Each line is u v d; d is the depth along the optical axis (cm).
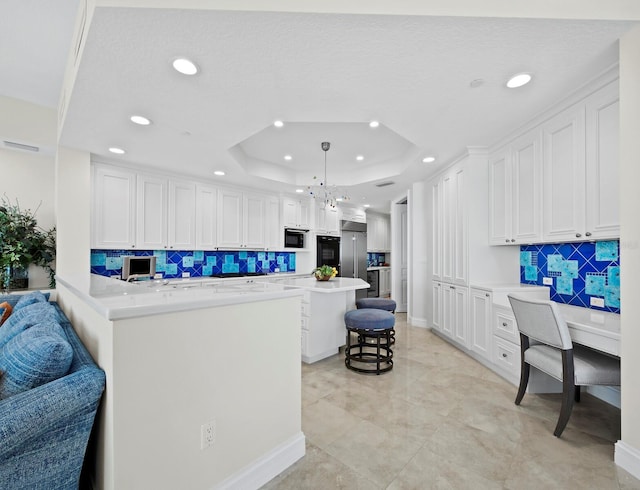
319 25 136
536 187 246
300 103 212
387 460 160
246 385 142
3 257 289
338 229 630
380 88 193
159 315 113
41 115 306
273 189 504
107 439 105
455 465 156
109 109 220
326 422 197
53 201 348
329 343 332
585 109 199
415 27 138
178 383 118
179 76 177
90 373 104
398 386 252
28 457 91
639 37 142
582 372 173
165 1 125
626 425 152
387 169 430
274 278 491
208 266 463
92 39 144
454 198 355
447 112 231
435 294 416
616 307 212
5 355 115
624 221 152
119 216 349
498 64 168
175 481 117
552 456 162
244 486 138
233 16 130
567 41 150
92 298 122
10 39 215
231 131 262
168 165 365
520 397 218
